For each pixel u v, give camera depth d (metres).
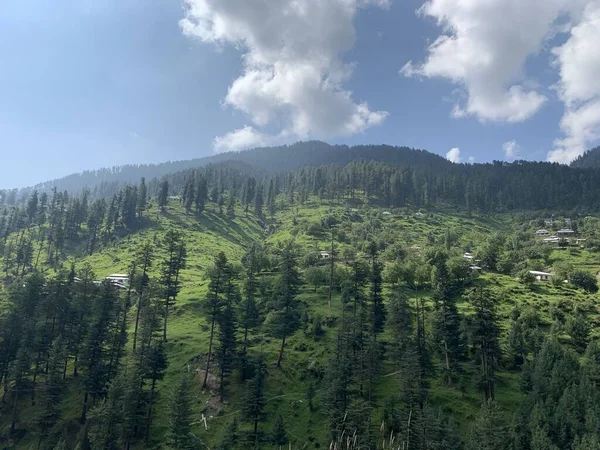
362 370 74.31
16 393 74.69
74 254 187.25
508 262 144.38
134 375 69.56
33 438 70.88
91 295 92.12
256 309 99.06
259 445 65.81
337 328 94.38
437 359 83.50
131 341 95.12
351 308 100.44
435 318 83.94
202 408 74.50
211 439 67.94
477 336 72.94
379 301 94.94
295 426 70.19
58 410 73.94
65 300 90.50
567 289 124.38
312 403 74.12
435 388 74.75
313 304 109.44
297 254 159.88
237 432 67.62
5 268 161.12
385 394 74.31
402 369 72.25
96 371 74.00
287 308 98.56
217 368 83.31
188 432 65.19
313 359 85.19
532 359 80.94
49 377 73.31
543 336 86.19
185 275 154.25
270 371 83.25
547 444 51.12
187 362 85.44
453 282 128.62
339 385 65.44
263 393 74.81
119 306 90.81
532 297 115.06
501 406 68.88
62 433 69.06
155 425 71.06
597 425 52.31
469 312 101.81
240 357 81.19
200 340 93.50
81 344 83.38
